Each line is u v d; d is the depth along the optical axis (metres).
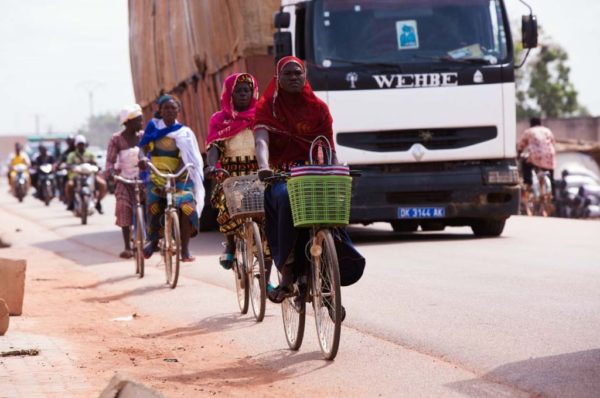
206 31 49.84
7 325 23.89
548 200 68.12
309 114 21.47
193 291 32.97
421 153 43.69
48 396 17.05
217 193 27.58
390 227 57.81
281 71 21.25
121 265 43.06
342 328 23.94
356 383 18.16
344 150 43.50
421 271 33.91
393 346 21.53
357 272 20.56
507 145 44.28
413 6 44.34
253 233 25.58
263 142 21.19
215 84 49.84
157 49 62.12
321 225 19.94
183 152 35.59
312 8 43.81
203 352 22.00
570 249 40.28
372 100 43.47
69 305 31.11
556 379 17.61
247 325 25.53
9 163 131.88
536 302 26.36
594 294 27.48
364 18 44.03
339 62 43.56
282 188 20.81
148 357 21.38
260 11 44.44
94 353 21.66
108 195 136.75
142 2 66.62
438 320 24.30
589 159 117.25
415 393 17.19
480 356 20.00
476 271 33.47
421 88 43.72
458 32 44.41
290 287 21.20
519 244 42.81
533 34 44.47
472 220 48.94
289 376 19.00
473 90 43.97
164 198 35.91
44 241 59.47
